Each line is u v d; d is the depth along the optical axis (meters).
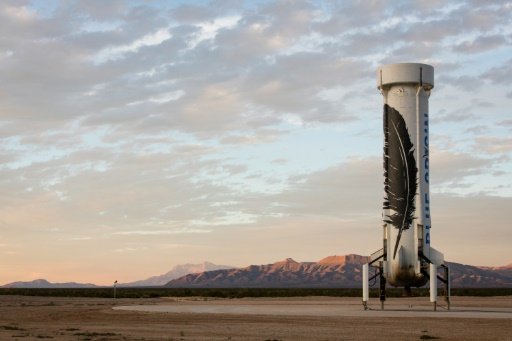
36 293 176.00
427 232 63.53
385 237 64.69
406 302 85.00
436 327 45.38
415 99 64.25
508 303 83.19
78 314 63.69
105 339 38.16
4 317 60.44
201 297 134.88
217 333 42.12
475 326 46.03
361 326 46.66
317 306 77.31
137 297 137.00
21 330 44.97
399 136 63.88
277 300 107.25
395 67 64.12
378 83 65.25
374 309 65.94
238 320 53.75
